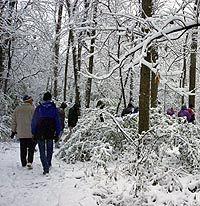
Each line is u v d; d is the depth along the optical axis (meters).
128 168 6.58
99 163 6.55
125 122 9.57
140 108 7.88
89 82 16.64
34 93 20.22
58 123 8.12
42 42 16.64
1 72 15.68
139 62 5.37
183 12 5.75
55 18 15.97
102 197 5.94
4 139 13.39
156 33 5.53
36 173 7.93
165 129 7.32
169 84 6.27
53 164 8.96
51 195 6.32
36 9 15.70
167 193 5.76
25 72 18.05
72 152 9.38
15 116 8.56
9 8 15.30
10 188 6.71
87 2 8.79
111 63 17.12
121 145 9.05
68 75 27.77
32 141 8.42
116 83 21.56
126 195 5.78
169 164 7.46
